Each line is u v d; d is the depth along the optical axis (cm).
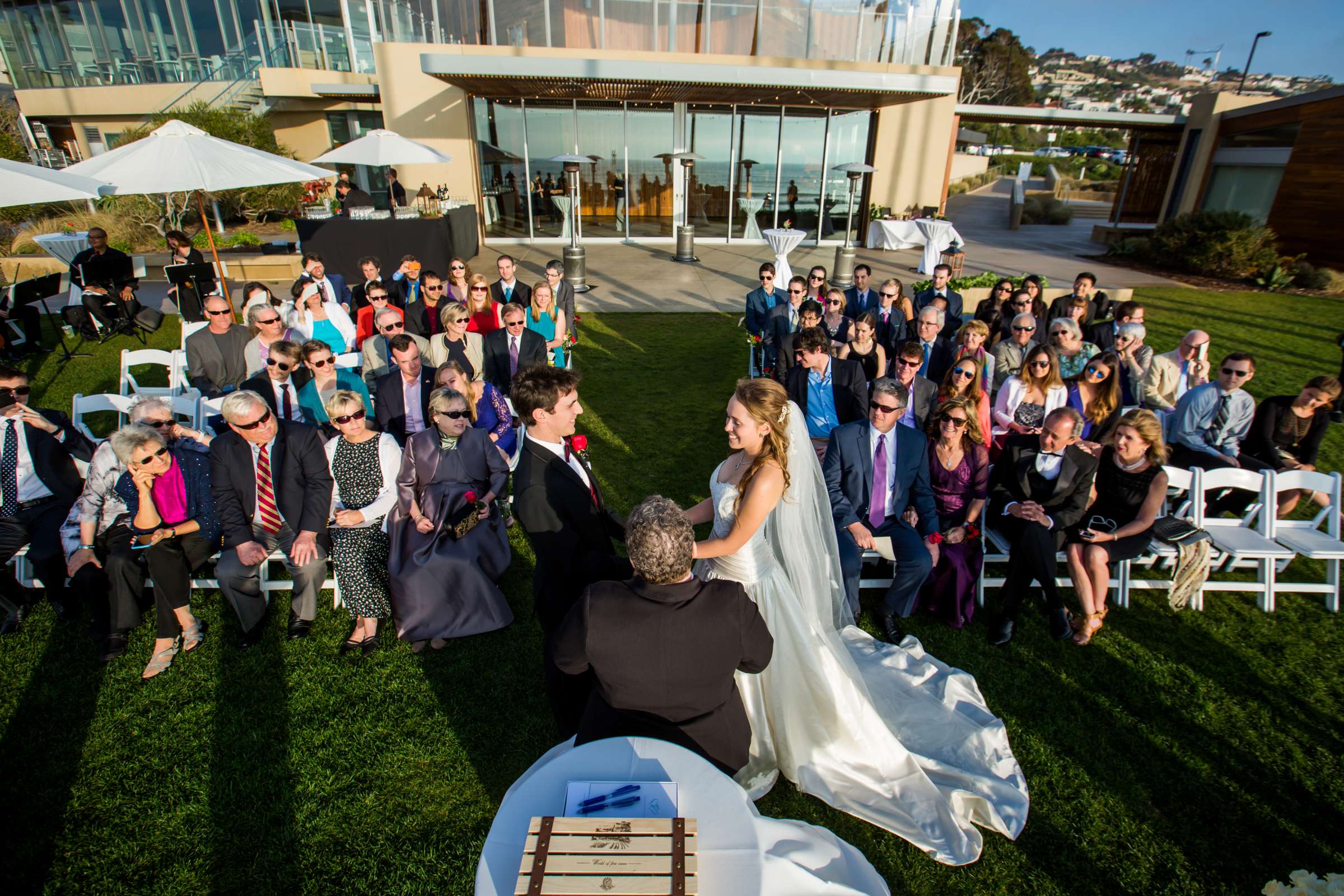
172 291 780
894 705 321
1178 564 400
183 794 286
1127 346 566
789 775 284
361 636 371
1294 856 263
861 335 562
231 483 367
